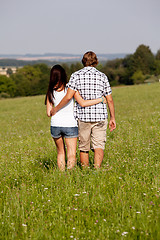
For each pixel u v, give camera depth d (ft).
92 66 32.19
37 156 43.11
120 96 214.48
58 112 32.65
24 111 185.78
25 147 54.29
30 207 24.45
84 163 34.06
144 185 26.66
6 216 22.66
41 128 95.09
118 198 24.26
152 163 33.68
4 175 34.12
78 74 31.37
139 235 19.30
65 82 32.76
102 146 32.83
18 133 85.15
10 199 25.76
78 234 19.83
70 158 33.55
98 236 19.36
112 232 19.60
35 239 19.56
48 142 57.41
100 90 31.45
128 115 100.22
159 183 26.89
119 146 43.50
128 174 29.99
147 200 23.82
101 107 31.55
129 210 22.13
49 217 22.65
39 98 296.51
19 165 38.68
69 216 22.41
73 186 28.02
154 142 43.50
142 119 76.48
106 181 28.81
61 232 20.24
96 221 20.94
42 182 30.32
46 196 26.48
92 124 31.89
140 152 39.42
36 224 21.62
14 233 20.10
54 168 35.04
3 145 60.13
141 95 201.87
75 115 32.48
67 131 32.48
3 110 216.33
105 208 23.15
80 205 24.14
